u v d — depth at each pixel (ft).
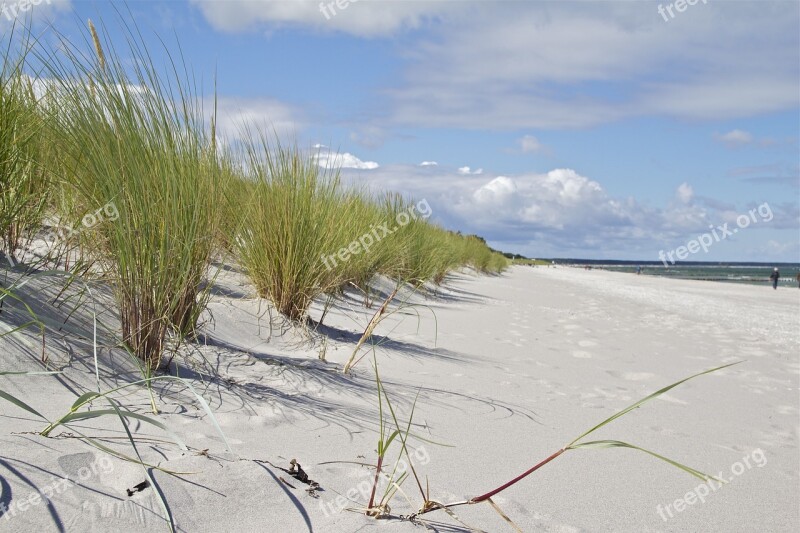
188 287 10.05
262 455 6.34
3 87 10.57
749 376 15.57
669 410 11.32
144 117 9.22
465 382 11.79
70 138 9.23
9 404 6.27
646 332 23.65
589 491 6.97
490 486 6.75
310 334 14.10
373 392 10.03
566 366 14.93
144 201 8.68
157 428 6.50
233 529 4.86
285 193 14.85
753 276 205.36
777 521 6.69
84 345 8.27
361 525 5.23
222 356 10.40
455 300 29.91
